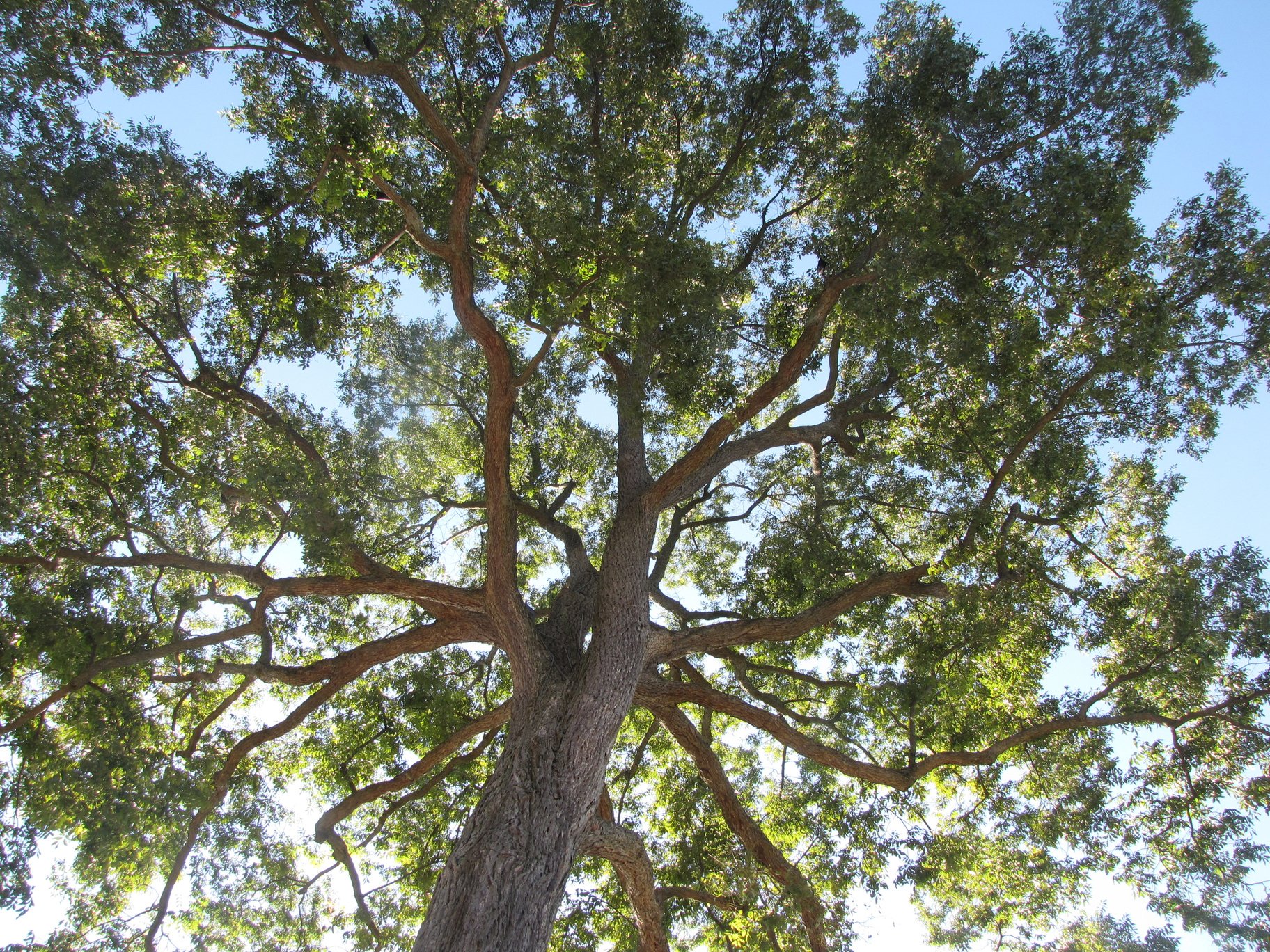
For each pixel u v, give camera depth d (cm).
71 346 1010
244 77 1019
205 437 1085
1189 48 956
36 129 859
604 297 984
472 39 1052
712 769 1070
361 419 1273
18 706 973
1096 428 1091
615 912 1284
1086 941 1441
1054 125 1018
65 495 1024
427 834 1291
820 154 1215
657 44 1167
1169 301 991
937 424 1169
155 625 1100
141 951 947
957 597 1043
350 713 1310
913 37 1155
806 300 1129
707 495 1423
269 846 1153
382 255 1114
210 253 977
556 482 1443
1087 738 1139
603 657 917
